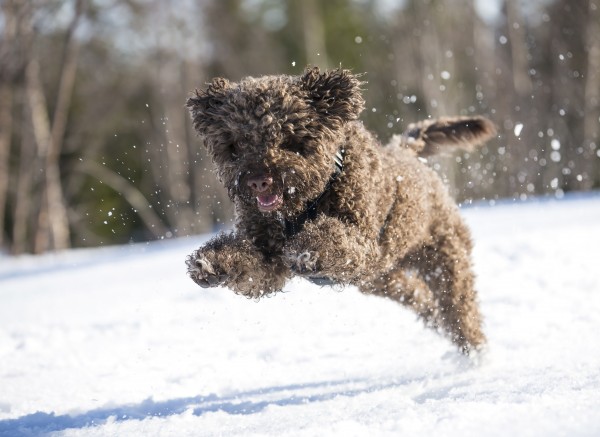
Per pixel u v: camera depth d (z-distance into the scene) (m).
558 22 42.47
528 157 28.38
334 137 6.90
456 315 8.27
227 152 6.98
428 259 8.36
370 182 7.04
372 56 46.59
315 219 6.66
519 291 10.86
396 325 9.65
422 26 44.34
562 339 8.01
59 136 37.00
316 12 55.59
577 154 38.22
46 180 35.81
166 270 17.38
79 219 46.47
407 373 7.57
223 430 5.77
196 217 46.75
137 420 6.38
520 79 41.19
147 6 43.78
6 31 32.53
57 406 7.30
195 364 8.73
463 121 9.45
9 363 9.34
